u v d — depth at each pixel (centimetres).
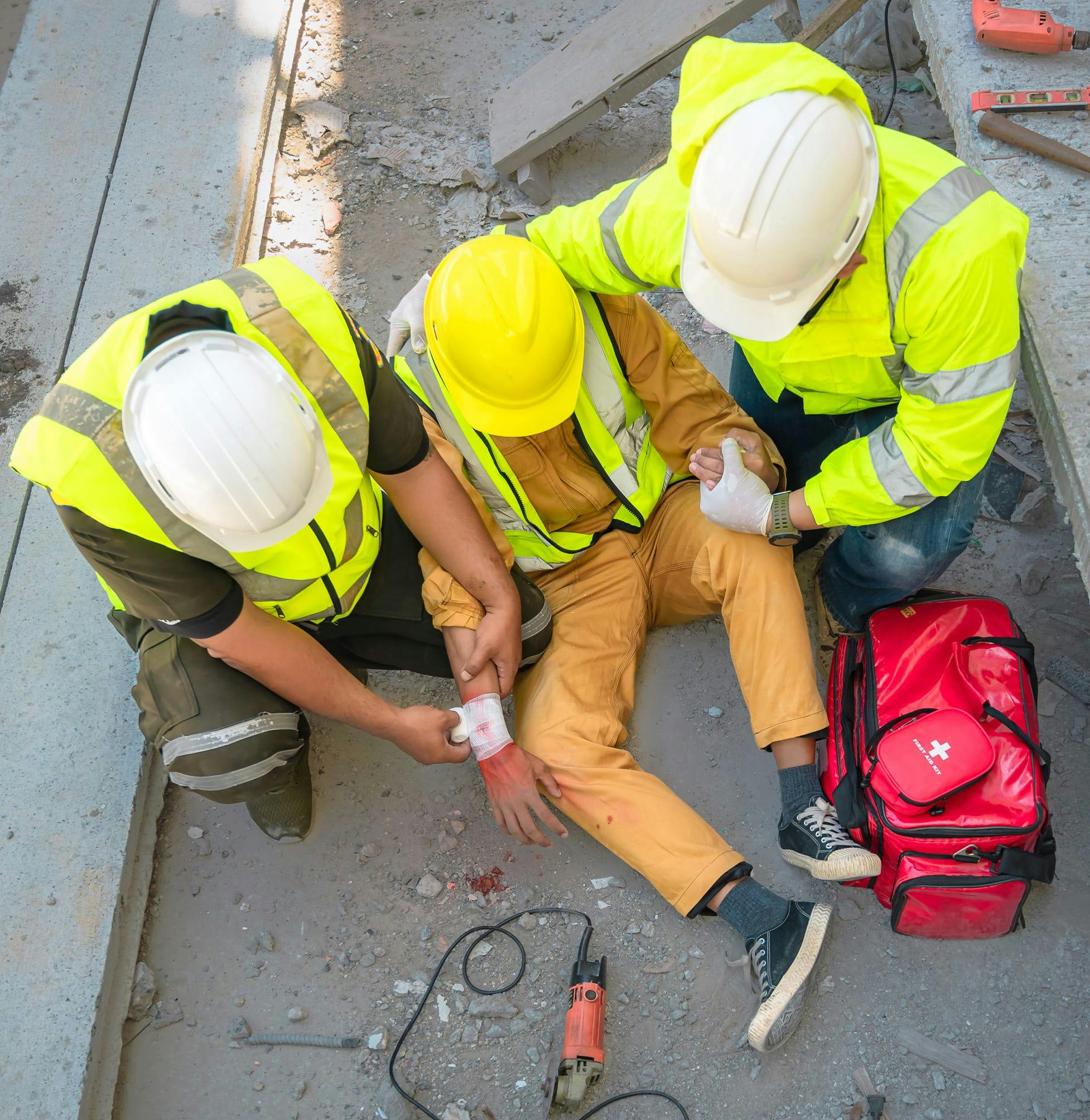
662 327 231
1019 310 204
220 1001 220
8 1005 206
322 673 201
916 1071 206
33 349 291
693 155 177
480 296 199
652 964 221
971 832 205
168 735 201
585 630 242
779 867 232
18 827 225
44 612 250
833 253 172
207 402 160
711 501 223
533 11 391
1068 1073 203
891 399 211
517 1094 208
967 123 252
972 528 233
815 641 264
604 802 221
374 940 226
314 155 352
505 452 228
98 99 346
